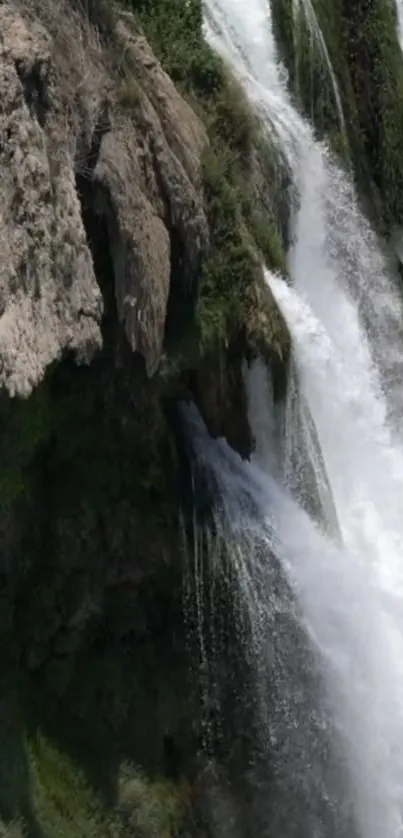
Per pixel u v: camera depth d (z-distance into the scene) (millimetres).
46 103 12305
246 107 15430
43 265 11867
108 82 12984
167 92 13852
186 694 14484
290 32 17953
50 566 13703
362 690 15000
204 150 14070
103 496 13789
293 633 14695
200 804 14391
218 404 14477
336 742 14906
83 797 13469
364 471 16656
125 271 12758
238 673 14641
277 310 14531
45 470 13602
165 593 14531
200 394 14336
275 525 14852
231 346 14219
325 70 18781
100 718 13969
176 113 13758
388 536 16297
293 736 14781
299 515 15172
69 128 12500
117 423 13758
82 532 13688
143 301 12812
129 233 12656
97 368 13258
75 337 12070
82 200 12664
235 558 14523
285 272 15898
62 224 12070
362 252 18656
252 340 14172
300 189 17016
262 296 14258
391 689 15109
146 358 13047
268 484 15156
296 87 18078
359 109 20172
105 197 12633
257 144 15625
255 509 14797
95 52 13141
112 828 13523
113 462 13891
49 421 13203
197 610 14555
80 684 13953
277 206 16328
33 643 13656
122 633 14297
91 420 13578
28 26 12469
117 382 13500
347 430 16500
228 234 14039
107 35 13430
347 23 20141
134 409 13789
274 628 14633
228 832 14461
